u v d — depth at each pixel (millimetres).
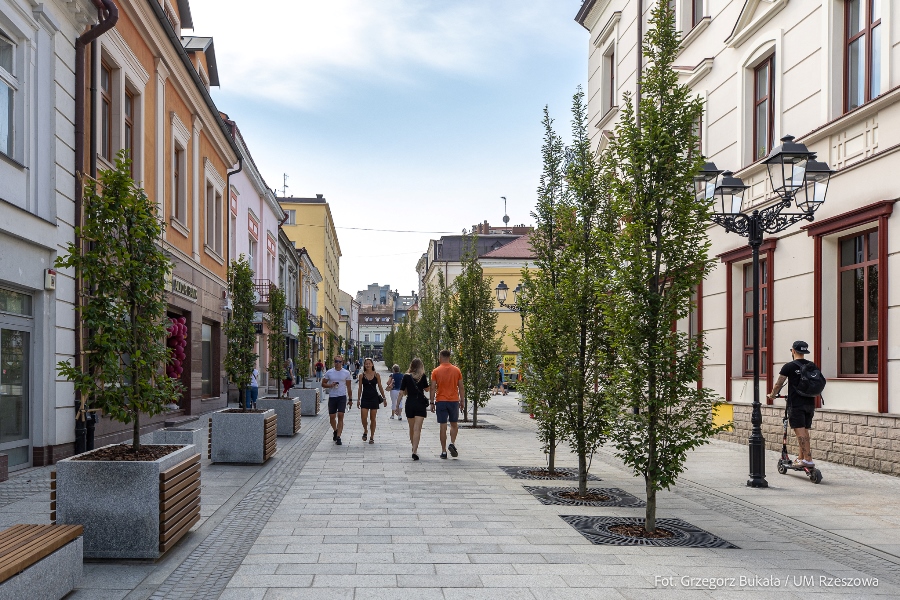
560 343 9312
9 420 10031
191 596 4848
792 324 13633
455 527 7043
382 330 167375
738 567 5762
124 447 6391
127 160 6238
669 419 6938
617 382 7102
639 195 6969
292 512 7723
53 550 4512
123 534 5629
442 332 29828
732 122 16125
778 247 14211
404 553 6020
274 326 17922
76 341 11328
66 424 11312
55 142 11188
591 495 8992
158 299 6781
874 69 11898
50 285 10781
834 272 12750
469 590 5035
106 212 6102
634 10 21781
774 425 13852
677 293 6887
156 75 16812
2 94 9969
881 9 11492
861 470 11320
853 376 12219
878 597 5039
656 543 6527
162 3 19078
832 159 12664
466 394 19625
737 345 15953
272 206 39281
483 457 12766
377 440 15680
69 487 5625
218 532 6723
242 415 11523
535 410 10469
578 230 9586
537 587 5125
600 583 5242
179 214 19375
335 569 5523
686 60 18672
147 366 6328
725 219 10570
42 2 10711
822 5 12914
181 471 6164
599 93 25391
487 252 66250
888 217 11164
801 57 13602
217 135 23375
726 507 8391
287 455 12828
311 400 23328
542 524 7227
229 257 26500
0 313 9703
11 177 9953
